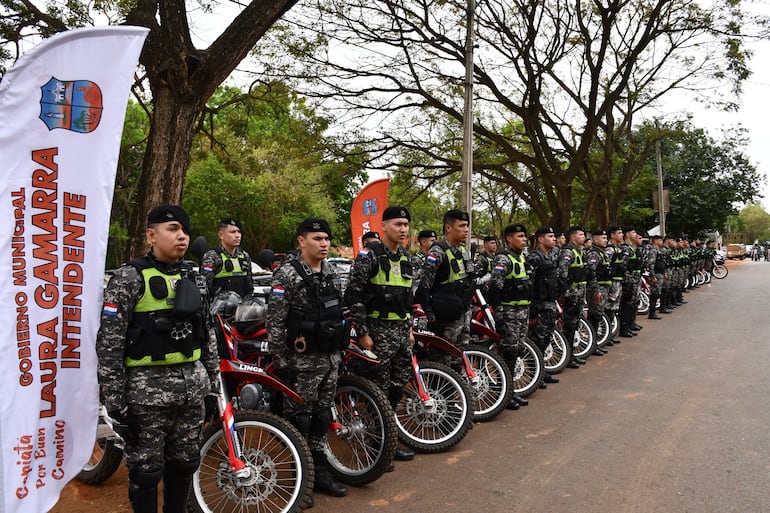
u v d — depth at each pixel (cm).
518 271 659
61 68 324
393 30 1577
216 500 408
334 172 1783
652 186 2692
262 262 707
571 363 862
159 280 315
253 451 387
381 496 429
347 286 483
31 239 315
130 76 341
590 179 2025
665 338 1107
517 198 3016
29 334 313
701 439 531
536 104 1786
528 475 461
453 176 2328
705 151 3753
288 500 390
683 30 1762
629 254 1125
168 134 738
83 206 329
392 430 436
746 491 422
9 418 307
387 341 486
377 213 895
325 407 432
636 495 420
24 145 314
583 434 556
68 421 323
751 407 628
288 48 1346
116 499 421
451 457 505
